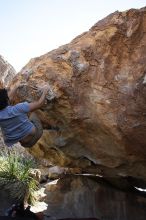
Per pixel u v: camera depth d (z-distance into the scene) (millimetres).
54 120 4793
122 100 4160
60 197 6156
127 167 5039
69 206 5957
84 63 4359
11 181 6895
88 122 4516
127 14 4234
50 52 4777
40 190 8148
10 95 4840
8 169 7383
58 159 5754
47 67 4531
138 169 5004
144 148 4316
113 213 5566
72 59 4395
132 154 4602
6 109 4246
